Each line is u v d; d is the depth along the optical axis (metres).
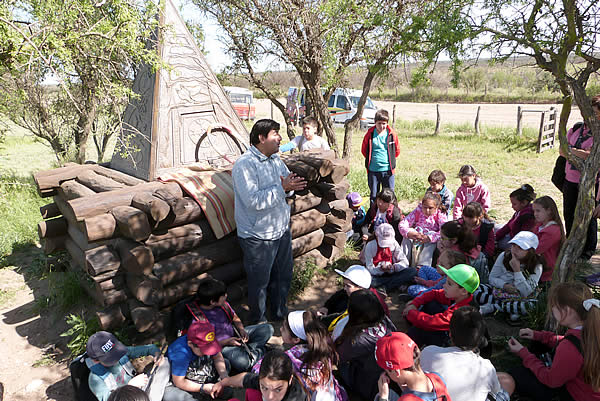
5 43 3.62
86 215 3.60
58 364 3.72
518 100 32.03
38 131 9.28
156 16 4.93
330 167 4.87
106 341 2.86
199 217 4.07
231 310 3.62
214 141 5.09
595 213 4.77
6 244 6.15
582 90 3.12
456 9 3.34
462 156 12.95
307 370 2.68
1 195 5.62
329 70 6.43
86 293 4.61
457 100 34.66
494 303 4.09
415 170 10.86
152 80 4.81
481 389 2.58
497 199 8.02
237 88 26.50
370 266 4.79
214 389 3.00
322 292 4.83
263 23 6.74
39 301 4.61
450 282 3.28
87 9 4.15
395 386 2.92
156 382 3.00
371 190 6.82
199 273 4.15
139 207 3.61
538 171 10.38
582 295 2.66
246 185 3.50
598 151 3.09
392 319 4.23
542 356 3.14
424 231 5.06
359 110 8.14
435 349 2.73
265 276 3.85
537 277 4.02
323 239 5.39
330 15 5.98
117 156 5.35
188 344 3.10
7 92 5.88
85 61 4.61
